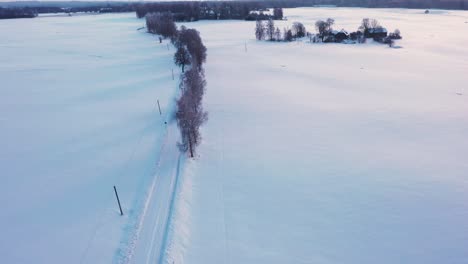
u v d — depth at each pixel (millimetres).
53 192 34062
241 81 73938
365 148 42750
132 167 38156
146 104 58500
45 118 54219
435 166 38344
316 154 41250
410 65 89125
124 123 50625
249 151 41938
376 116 53219
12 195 33875
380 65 89875
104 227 28812
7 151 43281
